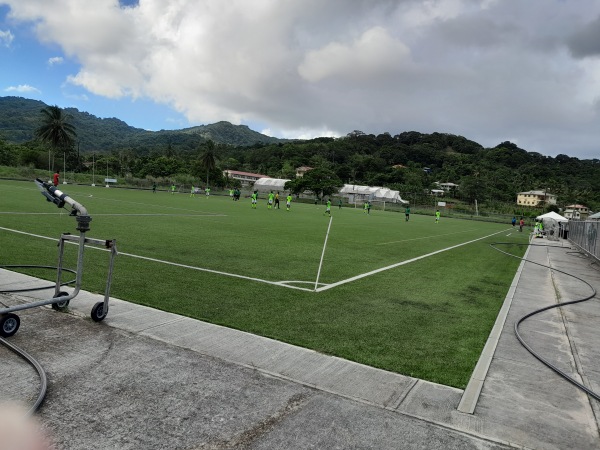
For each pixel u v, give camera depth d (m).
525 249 23.06
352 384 4.05
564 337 6.19
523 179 142.25
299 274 9.87
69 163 99.00
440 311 7.43
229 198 70.25
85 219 5.22
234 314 6.09
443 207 90.94
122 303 6.09
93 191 47.75
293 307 6.82
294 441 3.04
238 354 4.55
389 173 141.50
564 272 13.93
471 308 7.83
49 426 3.00
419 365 4.70
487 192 118.62
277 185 111.56
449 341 5.70
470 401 3.84
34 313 5.34
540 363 5.01
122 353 4.35
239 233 18.08
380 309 7.22
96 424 3.08
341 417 3.42
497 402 3.88
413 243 20.91
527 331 6.40
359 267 11.75
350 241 18.89
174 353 4.45
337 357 4.73
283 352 4.72
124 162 117.00
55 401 3.34
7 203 22.16
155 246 12.27
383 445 3.07
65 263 8.66
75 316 5.34
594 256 16.94
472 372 4.59
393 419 3.45
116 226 16.77
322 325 5.96
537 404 3.90
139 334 4.91
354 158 161.12
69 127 76.19
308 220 31.38
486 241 27.27
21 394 3.40
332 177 92.56
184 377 3.92
